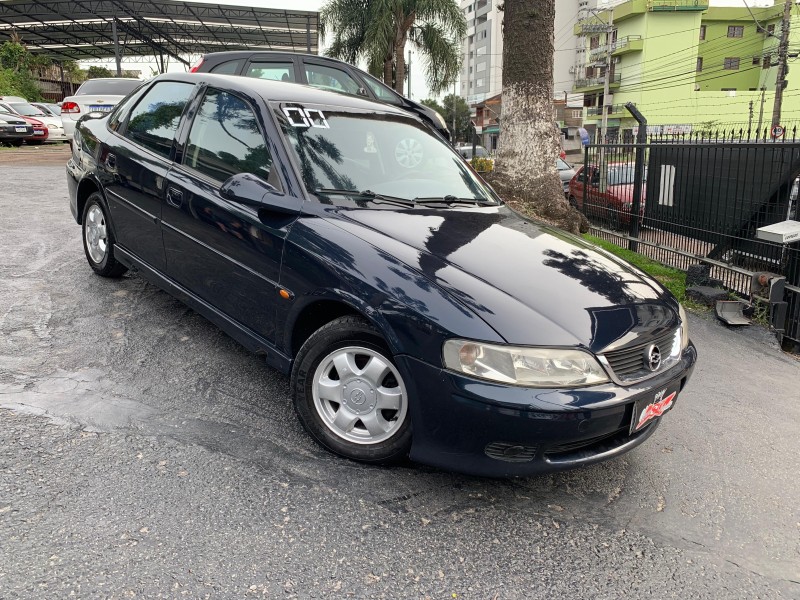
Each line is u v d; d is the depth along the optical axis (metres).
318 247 2.94
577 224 8.62
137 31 34.22
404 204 3.45
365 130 3.82
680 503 2.97
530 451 2.56
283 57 7.95
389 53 24.25
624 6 60.81
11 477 2.59
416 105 8.73
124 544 2.30
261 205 3.07
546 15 8.22
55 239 6.23
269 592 2.15
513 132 8.51
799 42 55.25
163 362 3.76
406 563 2.37
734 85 63.41
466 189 3.95
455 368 2.51
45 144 22.86
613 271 3.22
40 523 2.35
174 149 3.95
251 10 28.28
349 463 2.94
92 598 2.04
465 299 2.61
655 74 60.06
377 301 2.69
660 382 2.78
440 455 2.64
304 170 3.31
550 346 2.51
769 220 6.22
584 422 2.51
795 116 54.25
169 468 2.77
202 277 3.63
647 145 8.08
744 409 4.12
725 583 2.46
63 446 2.84
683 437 3.65
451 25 24.08
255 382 3.63
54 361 3.63
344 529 2.51
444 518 2.65
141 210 4.10
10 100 23.92
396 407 2.78
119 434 2.98
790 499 3.09
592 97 68.62
